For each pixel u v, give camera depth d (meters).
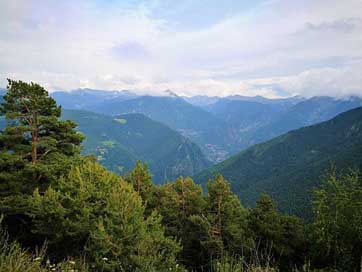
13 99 24.02
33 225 18.36
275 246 28.17
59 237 16.89
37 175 22.08
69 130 25.75
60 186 19.53
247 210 35.50
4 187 21.25
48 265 5.70
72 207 17.80
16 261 4.70
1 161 21.25
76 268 7.79
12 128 22.47
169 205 31.75
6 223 19.62
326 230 23.23
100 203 18.52
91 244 15.22
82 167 21.39
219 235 28.53
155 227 19.09
